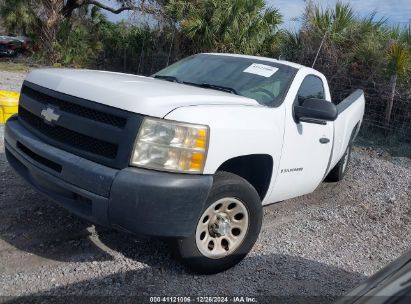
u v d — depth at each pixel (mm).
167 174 3160
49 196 3570
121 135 3188
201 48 16422
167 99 3383
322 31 12336
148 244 4051
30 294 3148
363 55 11398
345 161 6703
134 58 19875
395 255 4617
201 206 3264
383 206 6012
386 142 10438
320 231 4926
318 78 5203
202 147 3270
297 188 4664
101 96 3369
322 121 4336
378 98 11031
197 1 17031
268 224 4926
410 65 10664
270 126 3947
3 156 5977
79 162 3285
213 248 3646
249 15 15594
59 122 3514
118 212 3107
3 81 13930
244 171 4074
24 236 3914
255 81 4609
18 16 22359
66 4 22734
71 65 21281
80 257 3707
